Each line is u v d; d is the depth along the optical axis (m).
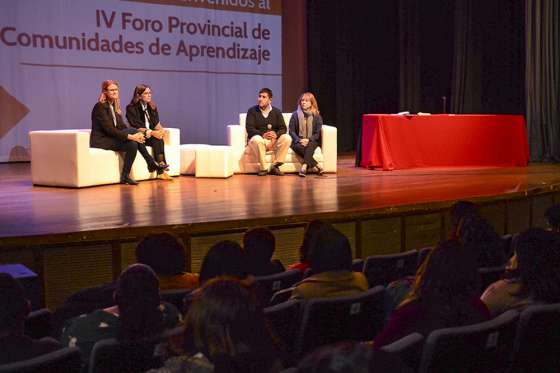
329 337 2.47
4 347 1.80
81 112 8.54
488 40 10.54
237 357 1.31
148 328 1.96
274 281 3.10
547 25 9.77
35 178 6.30
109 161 6.42
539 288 2.31
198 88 9.51
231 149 7.18
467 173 7.52
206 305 1.34
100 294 2.78
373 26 10.95
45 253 3.93
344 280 2.58
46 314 2.48
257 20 9.97
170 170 7.04
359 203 5.23
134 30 8.89
